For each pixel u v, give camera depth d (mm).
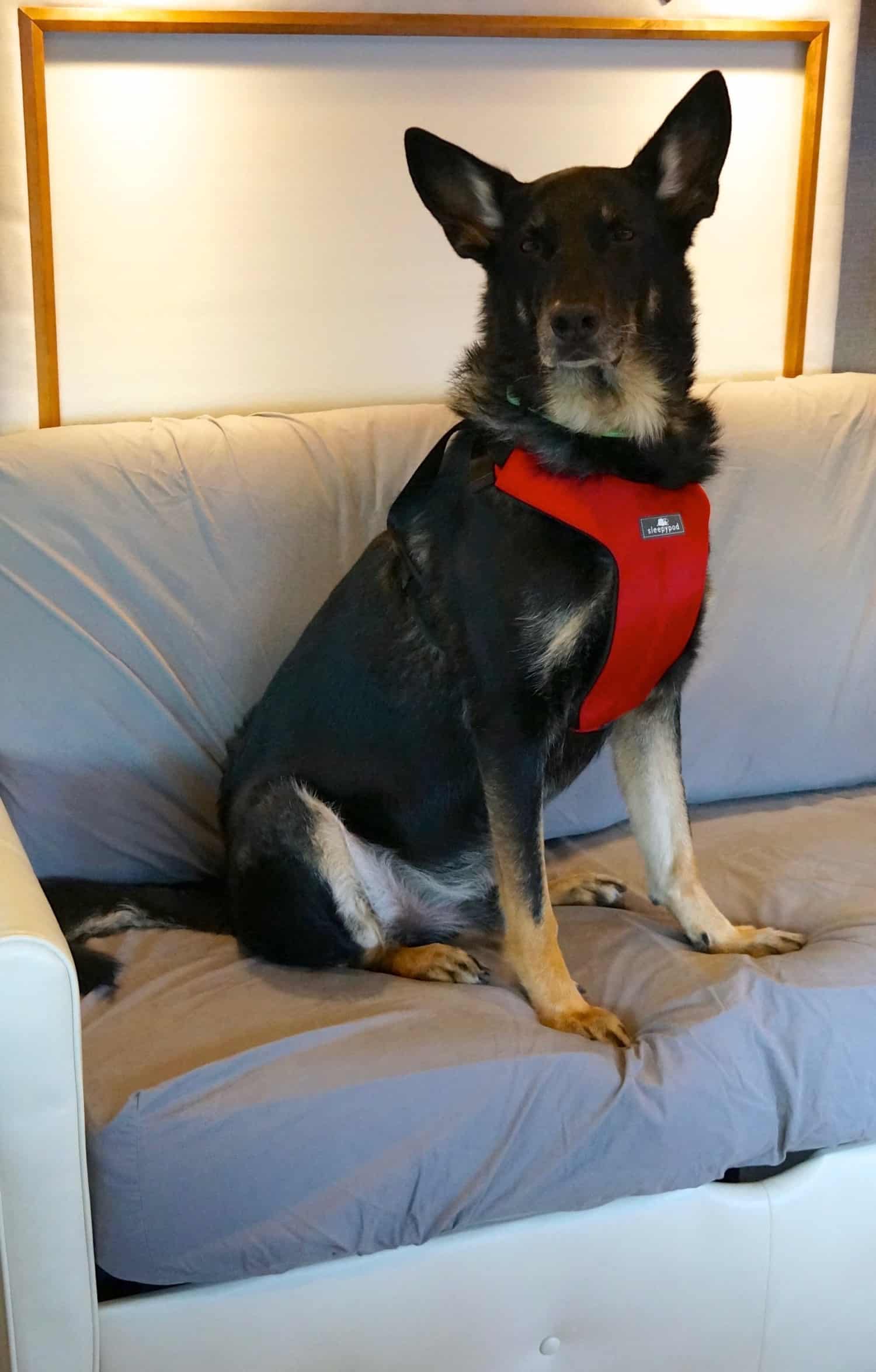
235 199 2305
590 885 1972
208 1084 1367
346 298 2408
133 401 2355
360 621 1819
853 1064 1518
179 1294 1369
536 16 2318
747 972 1567
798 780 2361
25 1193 1220
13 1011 1180
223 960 1747
